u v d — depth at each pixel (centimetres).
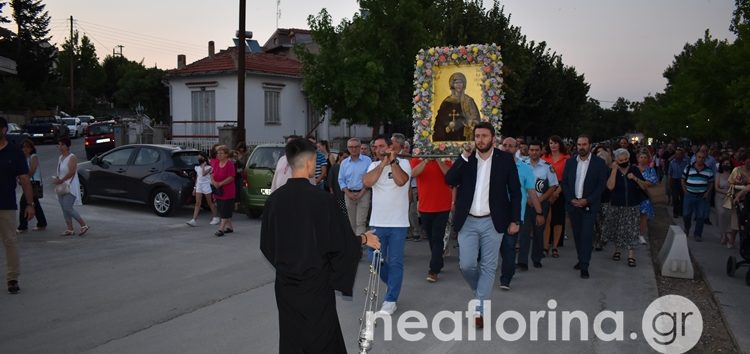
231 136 2092
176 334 585
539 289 785
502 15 2512
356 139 956
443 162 783
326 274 395
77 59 6919
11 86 4722
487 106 838
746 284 801
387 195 660
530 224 901
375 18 1989
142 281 791
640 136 8644
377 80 1994
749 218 827
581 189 853
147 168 1403
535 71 3103
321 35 2008
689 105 2859
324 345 388
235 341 566
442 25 2288
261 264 898
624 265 947
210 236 1143
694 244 1145
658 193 2398
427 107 862
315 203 395
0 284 770
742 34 1686
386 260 666
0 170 712
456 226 639
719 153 1856
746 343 569
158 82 4403
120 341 564
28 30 5453
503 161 630
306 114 2894
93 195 1480
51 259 922
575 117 4041
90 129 2647
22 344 555
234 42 3759
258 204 1362
